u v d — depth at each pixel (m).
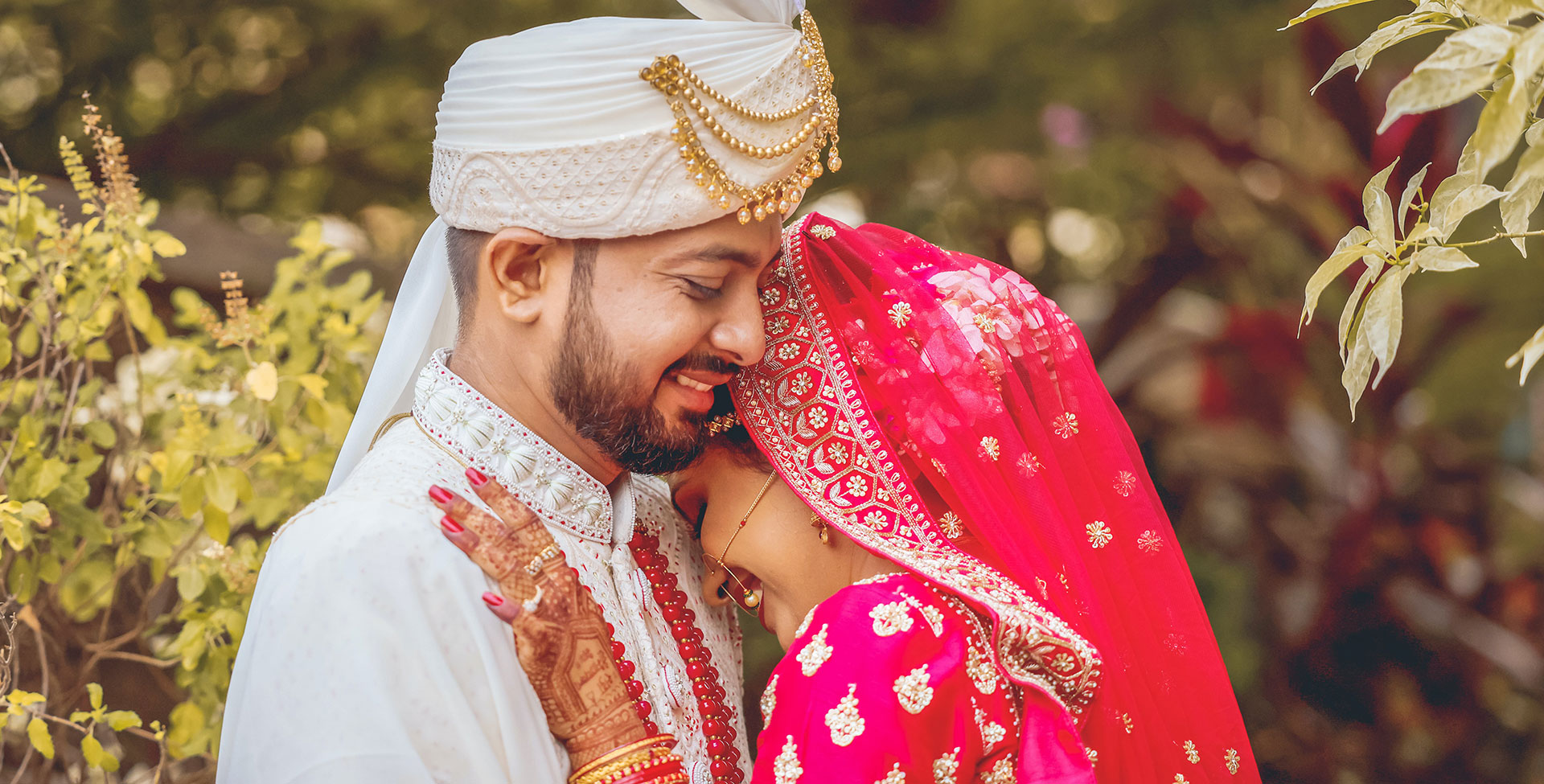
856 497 1.49
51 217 1.96
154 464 1.98
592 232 1.30
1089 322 4.54
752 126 1.31
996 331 1.54
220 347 2.20
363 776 1.16
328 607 1.21
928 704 1.36
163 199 3.89
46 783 1.97
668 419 1.40
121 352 2.26
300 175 4.05
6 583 2.00
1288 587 3.84
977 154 4.46
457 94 1.34
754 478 1.57
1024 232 4.61
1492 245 3.73
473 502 1.34
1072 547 1.48
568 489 1.41
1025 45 4.29
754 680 3.39
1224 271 4.12
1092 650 1.38
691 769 1.45
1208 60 4.36
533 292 1.36
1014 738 1.39
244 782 1.21
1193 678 1.57
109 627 2.18
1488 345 3.99
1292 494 3.95
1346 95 3.62
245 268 2.63
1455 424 4.04
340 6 3.99
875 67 4.30
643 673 1.42
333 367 2.24
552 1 4.00
